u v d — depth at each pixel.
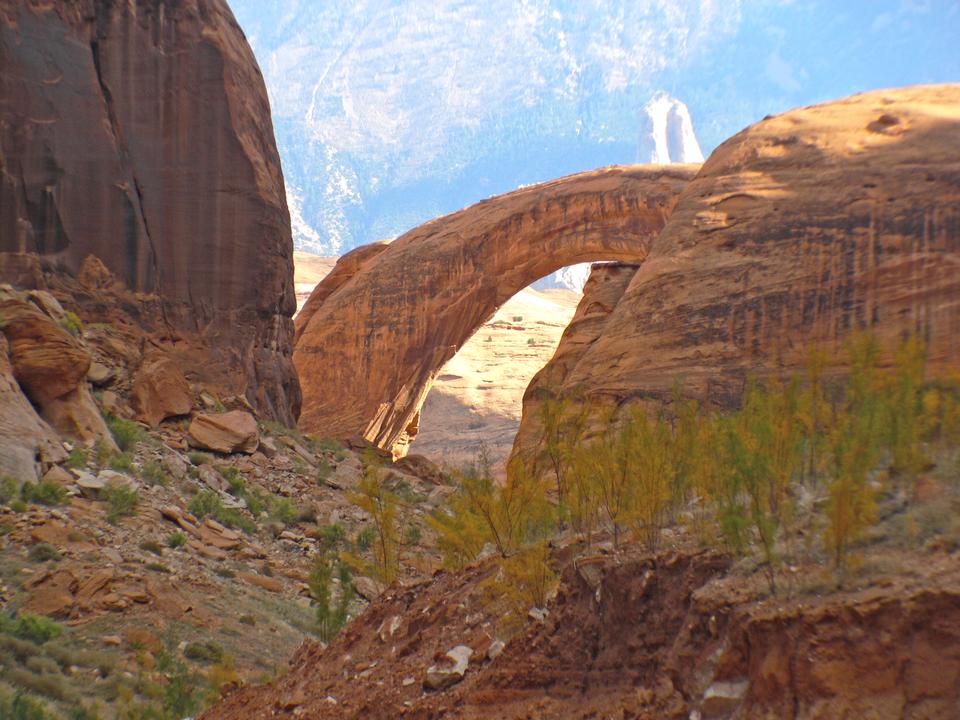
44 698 11.17
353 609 16.28
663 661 5.96
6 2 27.28
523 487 9.02
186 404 25.20
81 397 20.95
